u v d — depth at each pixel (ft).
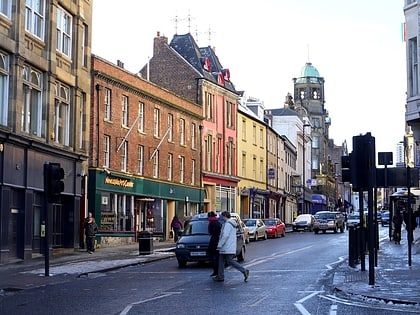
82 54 110.01
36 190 91.50
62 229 104.17
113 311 40.63
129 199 128.88
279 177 247.09
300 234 181.47
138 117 129.18
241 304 43.37
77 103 106.83
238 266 58.70
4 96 84.23
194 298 46.70
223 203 184.24
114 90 121.49
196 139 165.58
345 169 61.11
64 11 103.24
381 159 74.49
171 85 173.68
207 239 76.23
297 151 293.64
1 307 43.65
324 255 92.12
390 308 41.34
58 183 64.90
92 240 101.19
